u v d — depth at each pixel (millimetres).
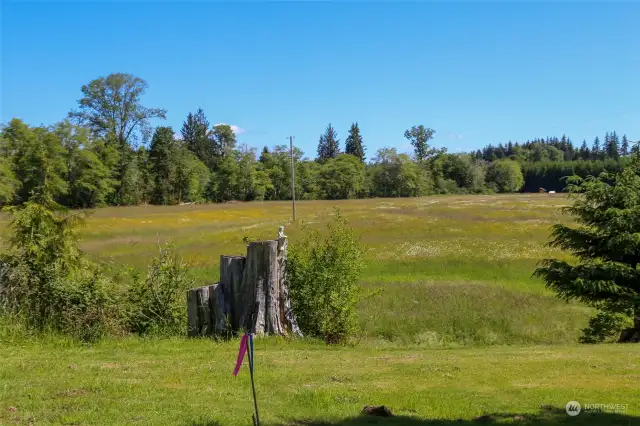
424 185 140875
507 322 20656
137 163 109125
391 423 6887
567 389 8867
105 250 35406
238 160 123312
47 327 13234
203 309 14766
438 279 28719
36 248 14273
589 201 19094
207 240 41625
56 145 86250
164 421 6781
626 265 17484
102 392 8172
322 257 16109
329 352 12617
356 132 178750
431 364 10891
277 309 14930
